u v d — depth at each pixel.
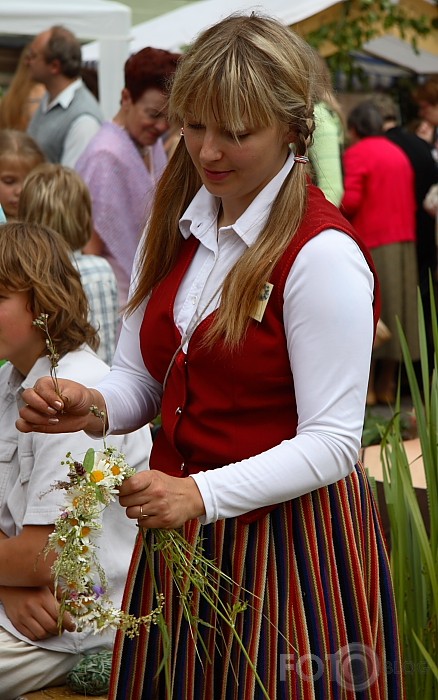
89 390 2.11
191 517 1.88
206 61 1.88
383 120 7.04
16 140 4.84
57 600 2.61
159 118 5.06
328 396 1.91
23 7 6.59
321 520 2.05
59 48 6.00
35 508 2.65
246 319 1.95
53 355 2.05
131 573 2.20
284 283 1.93
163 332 2.12
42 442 2.70
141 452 2.87
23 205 4.04
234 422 2.03
